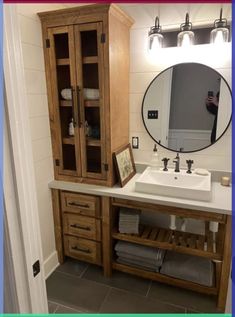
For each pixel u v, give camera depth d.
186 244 1.82
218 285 1.73
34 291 0.84
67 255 2.16
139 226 2.09
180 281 1.82
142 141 2.17
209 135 1.97
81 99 1.82
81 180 1.98
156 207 1.73
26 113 0.75
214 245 1.81
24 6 1.60
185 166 2.09
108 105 1.74
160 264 1.89
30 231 0.79
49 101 1.90
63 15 1.68
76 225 2.02
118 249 1.96
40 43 1.78
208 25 1.79
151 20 1.90
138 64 2.01
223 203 1.60
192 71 1.89
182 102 1.97
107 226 1.91
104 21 1.60
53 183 2.01
